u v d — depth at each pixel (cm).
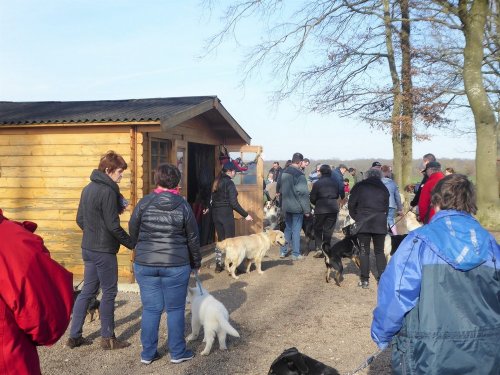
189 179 1100
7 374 203
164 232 443
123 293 717
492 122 1428
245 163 1138
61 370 446
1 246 205
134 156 738
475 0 1406
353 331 558
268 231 895
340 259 782
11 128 776
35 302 203
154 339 460
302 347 507
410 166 2053
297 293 734
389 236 830
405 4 1764
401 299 239
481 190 1439
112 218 466
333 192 979
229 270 838
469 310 232
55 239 770
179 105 839
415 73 1977
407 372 239
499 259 245
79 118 737
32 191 777
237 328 571
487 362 230
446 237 239
